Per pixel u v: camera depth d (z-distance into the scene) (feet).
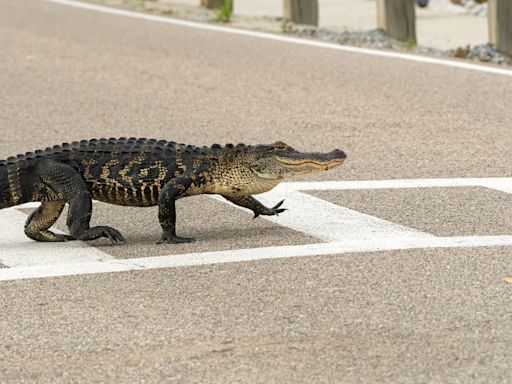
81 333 41.83
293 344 40.34
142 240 54.19
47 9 134.72
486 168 66.90
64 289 46.62
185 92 89.30
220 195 60.08
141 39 112.88
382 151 71.15
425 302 44.19
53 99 87.51
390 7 111.34
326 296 44.98
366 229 54.80
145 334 41.55
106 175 53.11
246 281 47.01
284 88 90.33
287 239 53.26
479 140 73.87
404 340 40.55
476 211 57.93
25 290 46.62
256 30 118.21
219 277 47.62
